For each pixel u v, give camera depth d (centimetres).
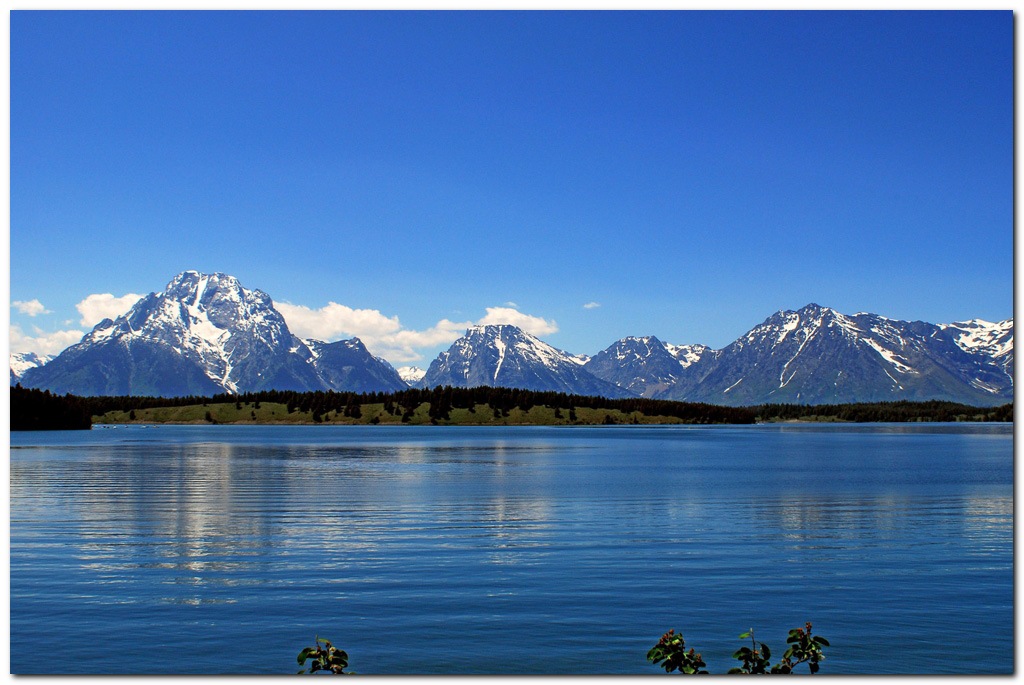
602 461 13612
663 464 12812
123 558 4472
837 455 15625
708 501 7219
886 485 8900
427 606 3528
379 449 18188
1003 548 4809
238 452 16450
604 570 4184
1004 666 2878
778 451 17300
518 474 10569
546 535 5262
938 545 4912
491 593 3725
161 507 6688
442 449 18288
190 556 4531
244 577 4016
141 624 3281
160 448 18212
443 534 5294
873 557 4534
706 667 2870
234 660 2919
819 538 5159
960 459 14175
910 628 3259
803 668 2856
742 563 4359
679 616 3403
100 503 6944
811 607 3531
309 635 3169
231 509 6550
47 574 4072
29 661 2905
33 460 13350
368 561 4400
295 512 6381
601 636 3172
